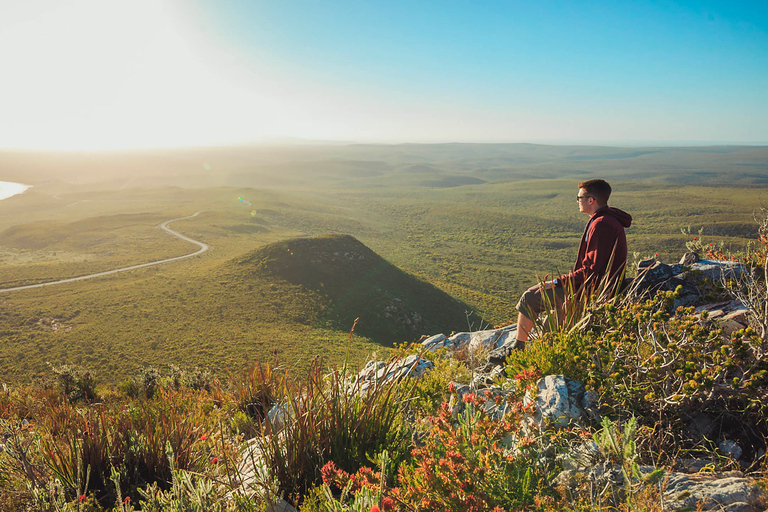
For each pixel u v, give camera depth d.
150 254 168.38
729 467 2.04
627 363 2.72
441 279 174.50
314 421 2.74
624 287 4.00
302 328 100.12
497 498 1.83
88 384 17.16
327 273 125.50
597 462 2.05
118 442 3.30
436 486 1.84
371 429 2.78
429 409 3.26
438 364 4.33
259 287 118.25
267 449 2.75
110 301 110.44
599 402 2.60
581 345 3.04
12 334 90.12
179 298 112.75
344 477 2.08
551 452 2.25
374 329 106.31
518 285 175.12
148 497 2.50
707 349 2.58
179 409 4.80
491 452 1.97
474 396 2.34
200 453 3.40
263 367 4.90
